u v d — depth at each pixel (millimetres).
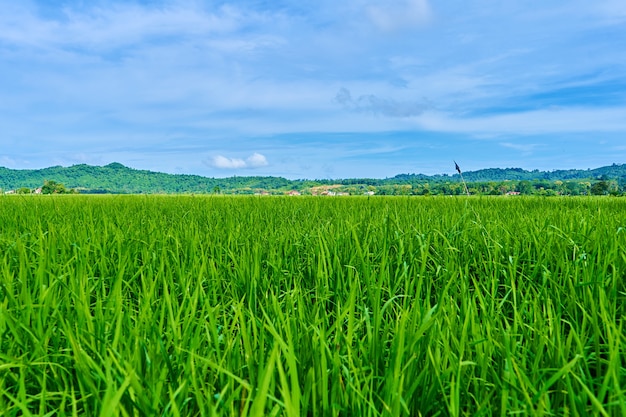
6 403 1932
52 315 2355
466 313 2213
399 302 3275
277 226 6543
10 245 4473
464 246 4520
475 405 1875
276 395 1791
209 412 1555
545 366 2059
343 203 12664
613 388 1725
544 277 3105
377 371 1928
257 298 3115
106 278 3615
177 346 1959
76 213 9172
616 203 11906
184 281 3170
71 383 1937
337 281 3229
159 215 8609
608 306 2568
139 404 1615
